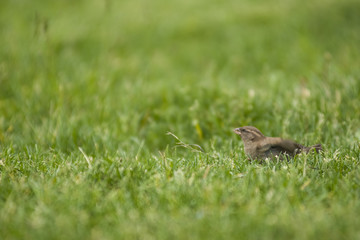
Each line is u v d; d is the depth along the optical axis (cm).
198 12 2717
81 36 2319
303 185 746
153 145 1258
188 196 716
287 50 2152
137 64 2053
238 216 655
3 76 1506
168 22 2584
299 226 616
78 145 1179
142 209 695
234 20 2561
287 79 1750
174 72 2080
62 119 1252
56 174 822
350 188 740
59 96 1391
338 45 2070
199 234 609
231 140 1131
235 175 805
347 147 990
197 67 2139
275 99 1330
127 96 1472
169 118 1338
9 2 2927
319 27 2327
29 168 870
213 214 657
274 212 665
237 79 1903
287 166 834
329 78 1395
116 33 2400
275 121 1223
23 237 616
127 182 769
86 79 1538
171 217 658
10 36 1892
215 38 2420
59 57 1941
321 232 607
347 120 1180
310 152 904
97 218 663
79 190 734
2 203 707
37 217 655
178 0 2919
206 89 1438
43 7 2845
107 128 1263
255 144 922
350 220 632
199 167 851
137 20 2588
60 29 2389
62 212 671
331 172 812
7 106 1401
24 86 1491
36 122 1327
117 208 686
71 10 2759
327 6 2494
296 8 2566
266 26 2452
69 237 614
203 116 1292
